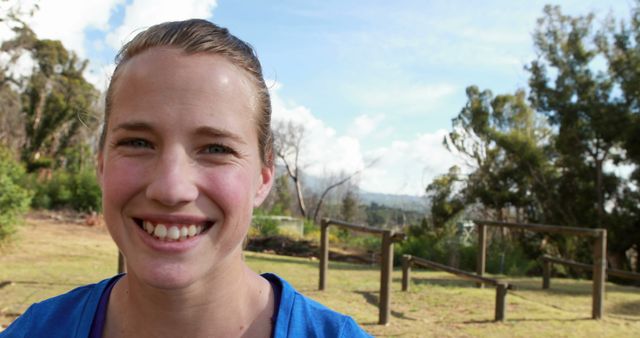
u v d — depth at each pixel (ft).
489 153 61.98
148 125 2.68
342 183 99.04
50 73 108.88
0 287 20.54
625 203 50.21
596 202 52.11
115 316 3.15
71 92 105.09
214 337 2.95
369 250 45.80
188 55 2.76
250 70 2.97
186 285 2.70
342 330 3.02
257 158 3.01
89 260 29.32
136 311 3.00
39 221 48.39
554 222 54.13
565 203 54.08
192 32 2.83
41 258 28.81
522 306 21.33
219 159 2.76
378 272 31.89
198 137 2.71
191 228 2.72
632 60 51.08
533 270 41.01
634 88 49.90
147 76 2.74
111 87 2.95
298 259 37.93
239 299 3.04
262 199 3.26
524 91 65.00
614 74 52.85
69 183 61.67
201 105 2.71
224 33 2.95
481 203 62.08
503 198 58.13
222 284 2.92
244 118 2.87
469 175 63.00
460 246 39.37
